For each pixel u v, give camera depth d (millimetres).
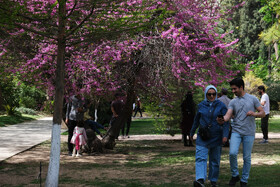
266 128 12750
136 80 11492
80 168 8500
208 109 5816
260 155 9477
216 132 5750
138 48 10383
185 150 11484
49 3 6570
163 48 10422
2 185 6742
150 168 8297
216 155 5930
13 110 25453
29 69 10938
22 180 7195
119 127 11852
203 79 10625
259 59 48594
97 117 20297
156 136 16062
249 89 30500
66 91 11875
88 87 10852
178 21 10047
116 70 11297
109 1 5645
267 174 6781
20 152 10945
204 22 10797
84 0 5625
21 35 6469
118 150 11758
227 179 6621
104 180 7066
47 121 24938
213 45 10695
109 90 11602
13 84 28203
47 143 13219
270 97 38500
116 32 6340
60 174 7746
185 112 12516
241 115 5895
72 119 10625
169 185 6328
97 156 10516
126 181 6918
